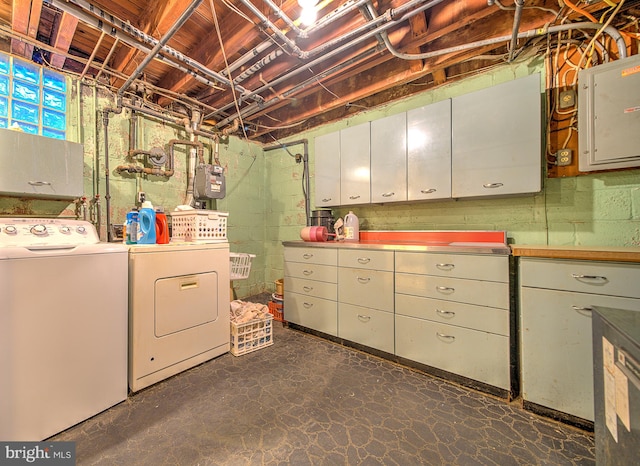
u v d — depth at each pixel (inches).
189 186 117.0
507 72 81.6
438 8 72.1
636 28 63.1
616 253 49.1
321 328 96.9
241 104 124.0
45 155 73.7
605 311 33.6
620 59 58.9
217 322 84.6
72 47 92.5
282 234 145.3
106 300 60.3
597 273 51.5
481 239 83.6
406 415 57.8
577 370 53.5
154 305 69.6
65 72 88.7
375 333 83.2
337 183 108.7
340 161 107.8
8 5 70.8
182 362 75.3
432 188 83.7
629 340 26.3
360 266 86.6
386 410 59.4
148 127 108.7
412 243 97.7
